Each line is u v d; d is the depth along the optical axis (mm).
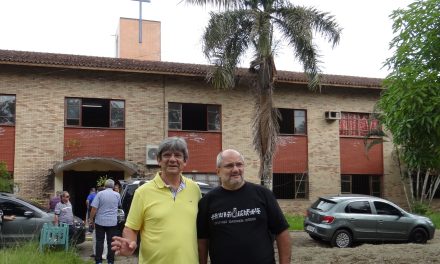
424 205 24281
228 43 18891
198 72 22594
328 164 25266
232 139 23625
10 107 20594
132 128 22078
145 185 4504
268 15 18656
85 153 21312
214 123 23609
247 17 18672
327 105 25578
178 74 22375
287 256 4465
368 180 26312
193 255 4301
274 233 4520
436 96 7609
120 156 21781
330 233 15141
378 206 15875
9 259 9242
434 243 16328
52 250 11242
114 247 4262
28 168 20453
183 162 4520
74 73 21422
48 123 20891
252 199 4383
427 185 26344
